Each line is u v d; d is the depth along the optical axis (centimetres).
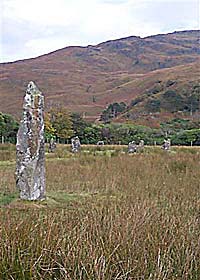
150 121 12356
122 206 816
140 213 692
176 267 508
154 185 1367
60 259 504
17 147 1206
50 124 6612
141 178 1574
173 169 1875
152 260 511
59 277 484
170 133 7644
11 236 552
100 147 4384
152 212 725
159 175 1664
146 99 14075
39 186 1195
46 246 521
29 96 1216
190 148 4225
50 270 484
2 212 791
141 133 7381
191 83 14625
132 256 512
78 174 1736
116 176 1627
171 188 1295
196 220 707
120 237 553
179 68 19625
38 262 490
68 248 507
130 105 14725
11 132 5466
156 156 2650
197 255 539
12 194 1238
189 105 12962
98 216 670
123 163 2170
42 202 1145
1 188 1336
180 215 748
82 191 1338
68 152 3694
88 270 479
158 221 653
